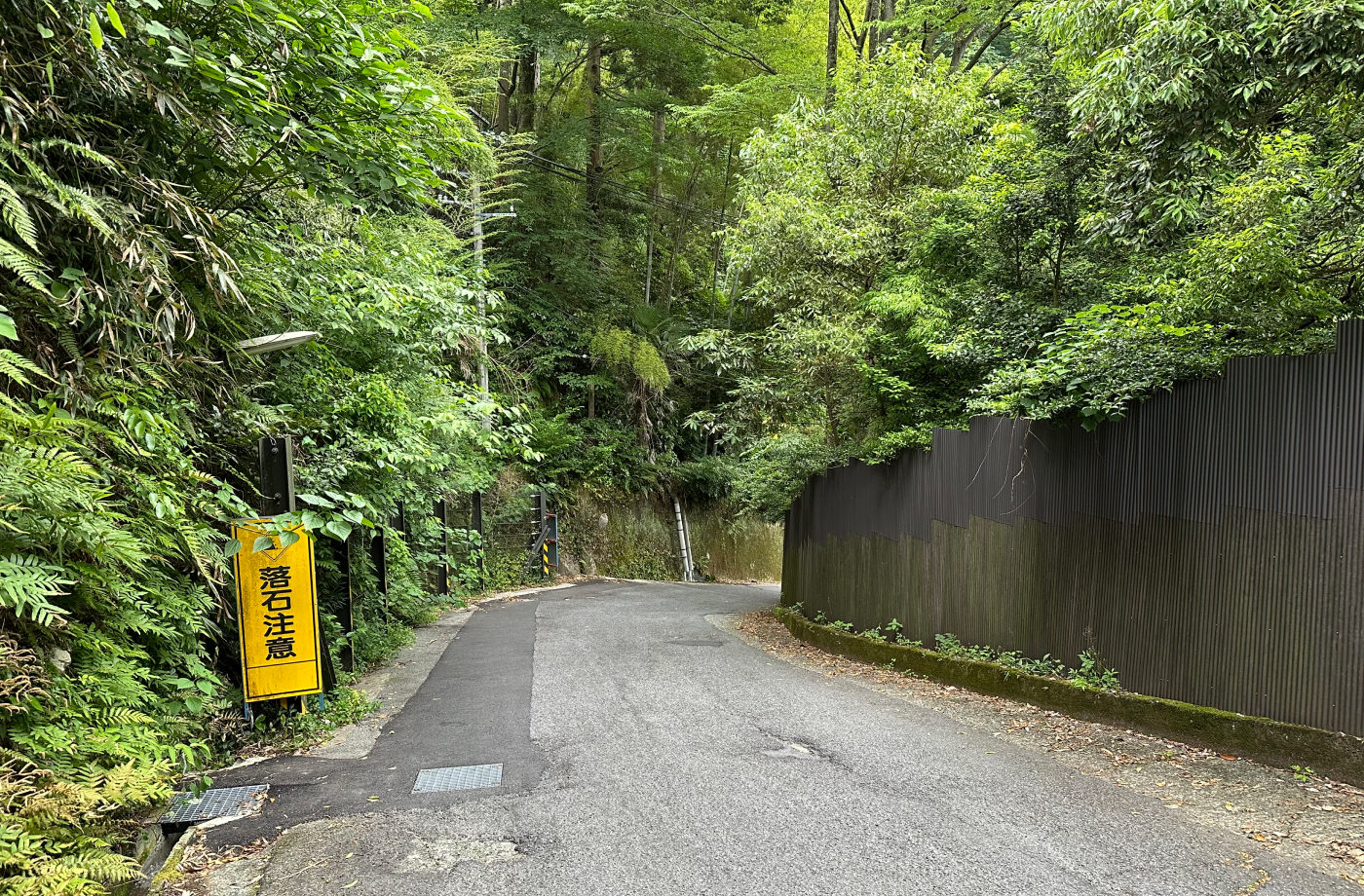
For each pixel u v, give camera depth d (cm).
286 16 435
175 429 425
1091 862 345
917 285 920
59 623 301
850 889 321
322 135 470
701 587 2075
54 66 368
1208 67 468
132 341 421
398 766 492
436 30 1588
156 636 438
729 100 1833
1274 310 562
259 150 489
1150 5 502
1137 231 581
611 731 570
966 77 1095
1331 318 552
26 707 302
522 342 2192
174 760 370
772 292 1045
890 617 904
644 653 918
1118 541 589
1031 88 896
